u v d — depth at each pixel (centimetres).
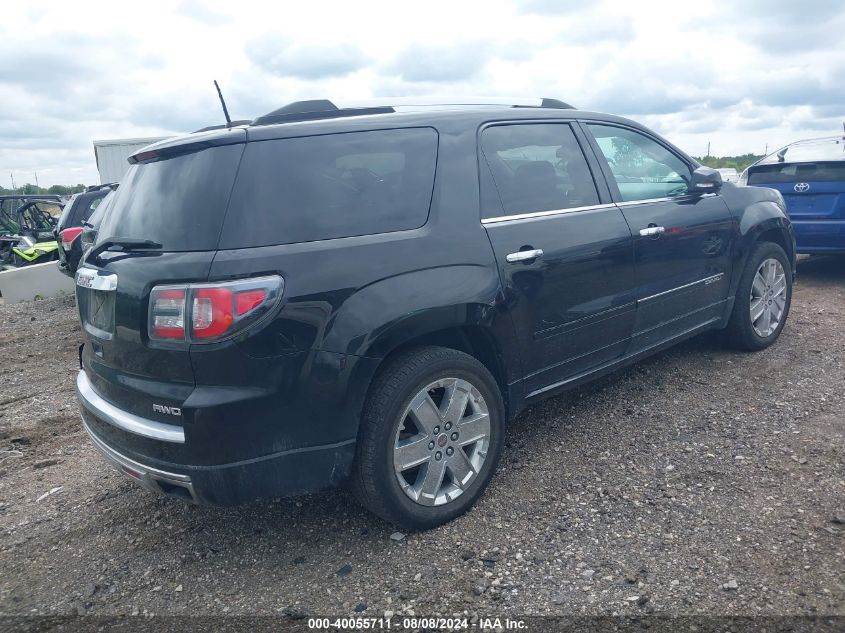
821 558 287
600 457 390
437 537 326
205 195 289
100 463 449
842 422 407
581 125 424
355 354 296
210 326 274
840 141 797
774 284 543
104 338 315
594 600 274
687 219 459
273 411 285
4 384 654
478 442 346
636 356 443
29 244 1427
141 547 342
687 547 302
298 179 302
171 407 283
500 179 366
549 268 369
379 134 331
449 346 353
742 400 450
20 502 400
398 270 312
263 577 308
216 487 283
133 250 303
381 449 307
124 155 1905
